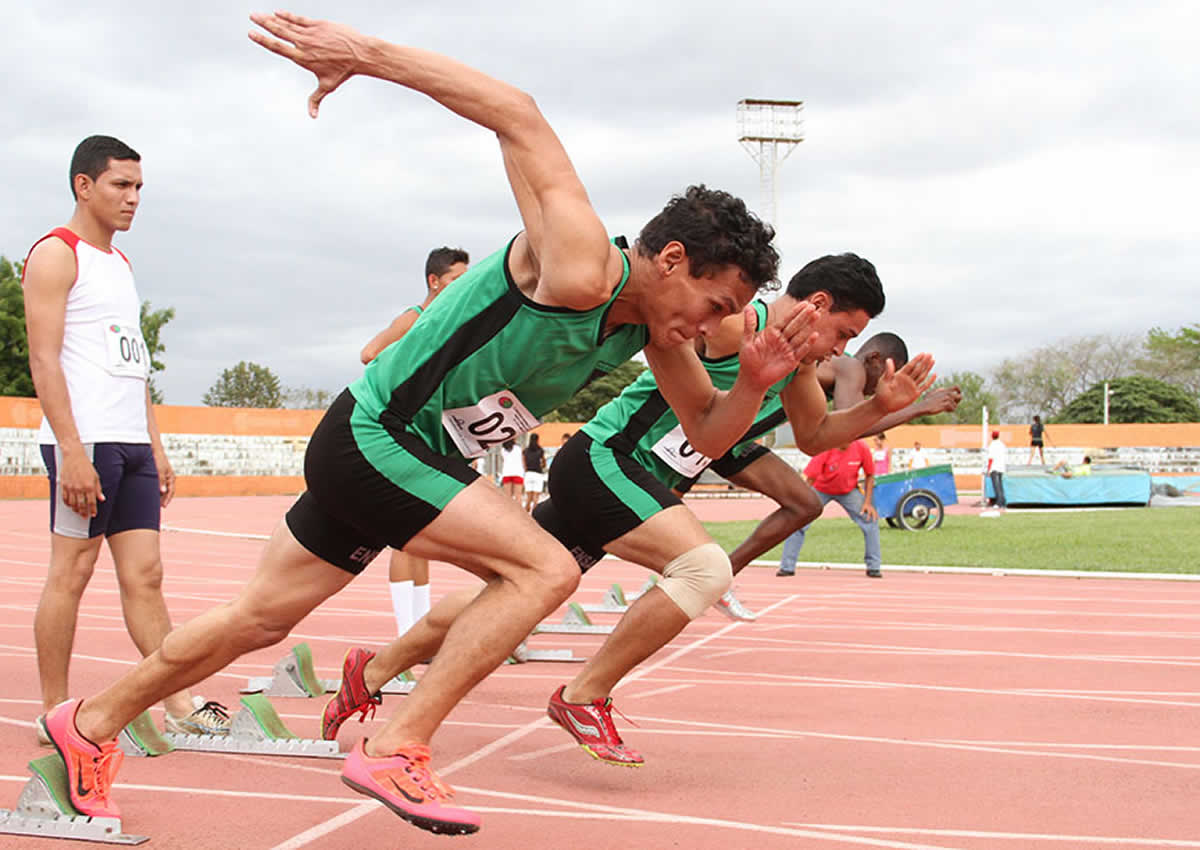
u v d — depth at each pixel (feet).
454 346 8.87
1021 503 79.05
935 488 55.26
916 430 137.08
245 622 9.48
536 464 74.54
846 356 18.16
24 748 12.38
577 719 11.60
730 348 13.17
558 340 8.80
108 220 13.05
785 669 18.79
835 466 34.99
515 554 8.63
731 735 13.79
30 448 88.48
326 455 9.02
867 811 10.46
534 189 8.41
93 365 12.75
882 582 33.88
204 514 74.69
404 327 15.72
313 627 23.72
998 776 11.83
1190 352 216.54
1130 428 138.82
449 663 8.52
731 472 18.54
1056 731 14.11
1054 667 19.06
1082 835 9.80
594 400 159.33
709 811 10.41
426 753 8.43
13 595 28.84
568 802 10.67
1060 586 32.81
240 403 197.98
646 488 12.76
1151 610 27.14
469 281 9.01
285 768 11.78
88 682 16.63
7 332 117.39
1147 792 11.25
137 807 10.27
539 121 8.45
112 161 12.96
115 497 13.01
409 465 8.80
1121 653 20.59
